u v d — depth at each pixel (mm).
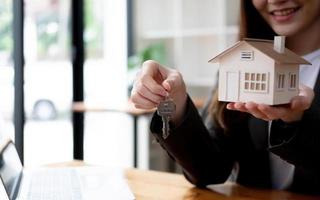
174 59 4055
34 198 757
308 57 1011
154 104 790
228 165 1020
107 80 3721
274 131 778
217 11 3855
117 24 3971
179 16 3947
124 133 3328
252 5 1024
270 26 996
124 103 3086
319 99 834
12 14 2172
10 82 2195
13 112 2193
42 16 2785
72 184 863
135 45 4266
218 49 3824
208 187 929
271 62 669
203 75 4074
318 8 948
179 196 840
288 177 961
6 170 793
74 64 3156
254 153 1017
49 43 2865
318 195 874
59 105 3004
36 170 999
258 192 887
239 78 708
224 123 1004
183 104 873
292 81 716
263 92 683
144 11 4246
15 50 2180
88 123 3283
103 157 3311
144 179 958
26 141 2412
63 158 2791
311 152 763
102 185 860
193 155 902
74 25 3139
